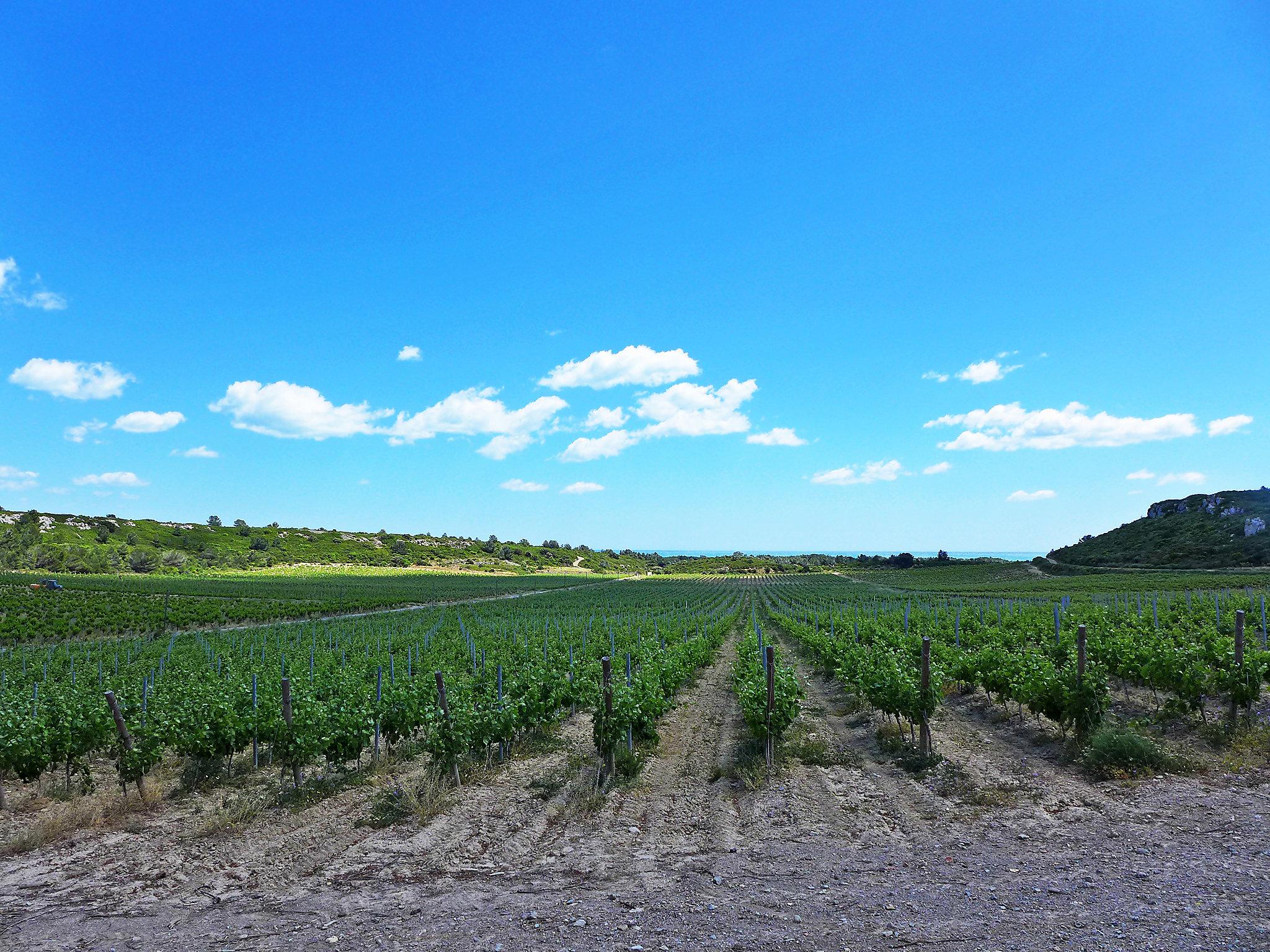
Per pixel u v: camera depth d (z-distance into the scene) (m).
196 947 5.97
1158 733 12.01
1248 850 6.64
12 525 131.25
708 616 46.22
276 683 15.33
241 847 8.66
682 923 5.89
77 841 9.14
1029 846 7.30
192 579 95.44
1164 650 13.19
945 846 7.52
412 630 39.19
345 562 148.75
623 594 90.12
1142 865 6.50
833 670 21.23
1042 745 12.04
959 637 24.38
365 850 8.33
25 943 6.22
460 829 8.95
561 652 24.00
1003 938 5.25
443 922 6.20
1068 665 12.84
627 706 11.60
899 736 12.98
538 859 7.77
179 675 20.53
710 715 16.64
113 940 6.21
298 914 6.59
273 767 13.05
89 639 42.66
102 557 104.94
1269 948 4.79
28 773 11.05
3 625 44.28
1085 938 5.15
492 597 85.94
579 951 5.45
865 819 8.73
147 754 10.96
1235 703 11.41
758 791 10.16
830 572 160.50
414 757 13.28
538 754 13.20
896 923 5.64
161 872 7.95
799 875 6.88
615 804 9.85
